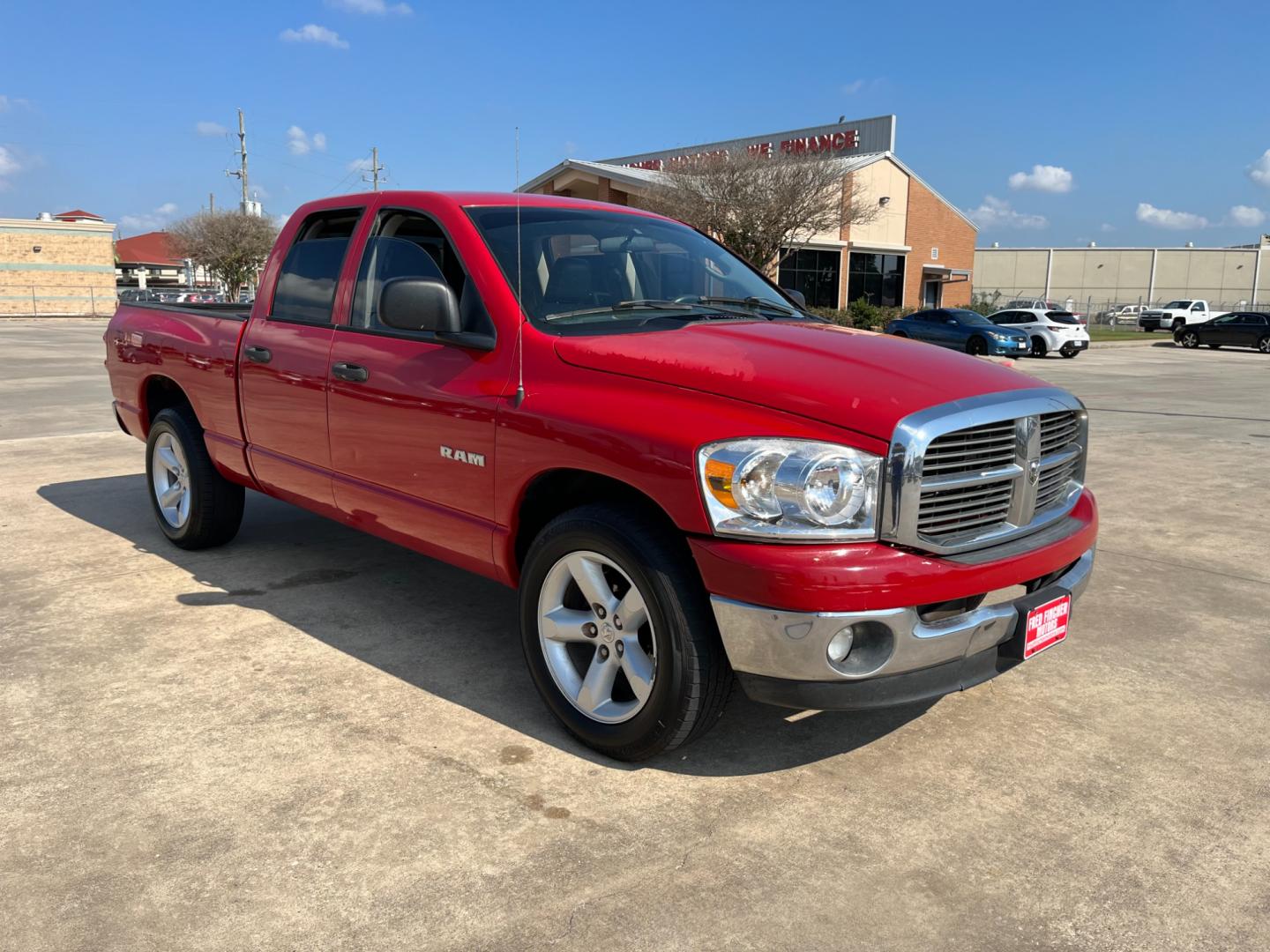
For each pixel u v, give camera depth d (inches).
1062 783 119.2
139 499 258.8
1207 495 287.3
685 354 118.3
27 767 117.0
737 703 141.1
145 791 112.0
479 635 163.2
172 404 222.2
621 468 112.3
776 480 102.5
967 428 108.3
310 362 162.1
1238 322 1332.4
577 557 120.9
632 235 157.9
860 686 105.0
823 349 122.3
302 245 174.6
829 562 101.3
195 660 150.1
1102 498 281.1
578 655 130.2
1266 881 99.7
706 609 110.1
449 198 148.4
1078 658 160.1
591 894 95.0
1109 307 2765.7
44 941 86.9
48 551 208.2
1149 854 104.2
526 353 128.2
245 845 101.9
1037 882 98.7
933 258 1688.0
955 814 111.5
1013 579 112.7
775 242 1204.5
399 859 100.0
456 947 87.2
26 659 149.3
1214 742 130.8
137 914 90.9
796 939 89.3
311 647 156.5
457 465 135.3
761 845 104.0
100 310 2343.8
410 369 142.2
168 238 2287.2
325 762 119.3
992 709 140.3
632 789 115.1
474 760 121.0
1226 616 180.7
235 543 217.8
